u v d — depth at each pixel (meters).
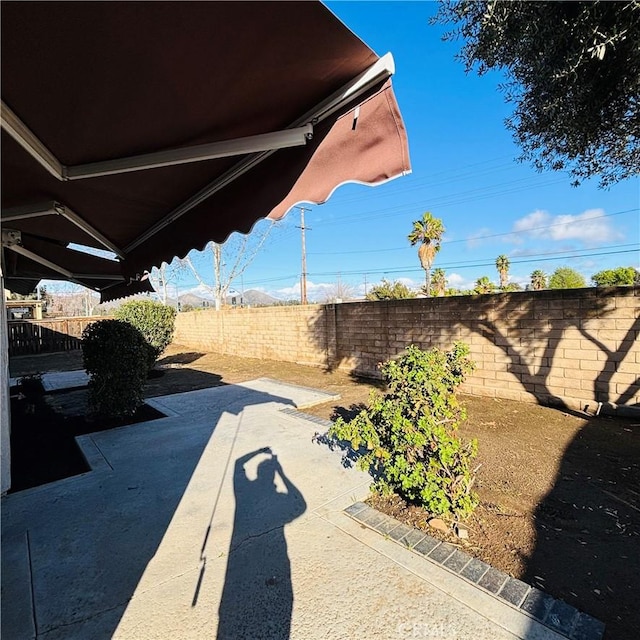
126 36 1.18
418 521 2.89
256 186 2.16
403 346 8.43
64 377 10.81
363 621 1.98
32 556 2.61
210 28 1.16
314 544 2.65
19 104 1.50
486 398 6.77
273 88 1.48
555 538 2.67
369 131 1.54
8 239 3.37
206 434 5.25
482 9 3.33
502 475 3.68
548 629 1.89
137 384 6.34
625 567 2.37
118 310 10.96
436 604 2.07
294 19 1.13
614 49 2.75
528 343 6.34
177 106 1.57
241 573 2.38
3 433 3.58
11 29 1.12
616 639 1.83
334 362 10.36
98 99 1.50
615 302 5.43
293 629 1.95
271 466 4.05
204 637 1.92
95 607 2.13
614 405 5.42
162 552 2.62
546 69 3.26
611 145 3.87
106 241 3.60
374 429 3.15
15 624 2.01
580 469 3.79
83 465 4.28
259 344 13.30
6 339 4.21
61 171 1.99
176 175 2.27
